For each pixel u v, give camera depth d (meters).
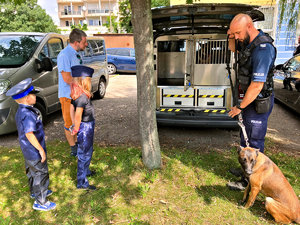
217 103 5.03
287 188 2.53
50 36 6.05
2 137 5.25
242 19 2.62
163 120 4.96
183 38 4.87
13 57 5.29
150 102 3.47
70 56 3.75
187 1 4.15
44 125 5.72
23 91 2.60
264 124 3.00
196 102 5.09
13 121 4.84
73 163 4.02
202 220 2.73
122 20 28.08
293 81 6.27
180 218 2.77
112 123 6.06
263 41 2.60
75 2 49.97
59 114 6.93
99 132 5.47
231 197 3.12
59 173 3.73
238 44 3.03
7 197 3.21
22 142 2.72
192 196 3.12
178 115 4.94
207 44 4.92
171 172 3.63
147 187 3.24
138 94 3.48
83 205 3.01
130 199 3.10
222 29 4.96
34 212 2.92
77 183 3.31
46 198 3.05
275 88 7.64
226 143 4.82
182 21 4.71
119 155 4.15
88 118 3.11
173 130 5.57
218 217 2.78
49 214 2.88
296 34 4.39
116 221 2.75
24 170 3.86
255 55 2.64
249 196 2.83
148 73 3.36
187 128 5.70
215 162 3.99
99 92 8.46
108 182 3.45
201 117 4.84
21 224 2.73
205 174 3.60
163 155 4.17
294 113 6.88
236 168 3.75
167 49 5.77
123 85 11.48
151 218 2.78
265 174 2.59
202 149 4.54
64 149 4.57
